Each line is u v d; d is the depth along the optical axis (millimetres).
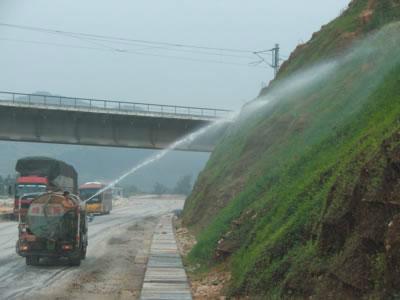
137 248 30406
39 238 22438
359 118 17469
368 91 21344
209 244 21469
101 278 19531
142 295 15359
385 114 14703
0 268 22016
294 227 12969
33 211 22656
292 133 27547
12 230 43438
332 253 10273
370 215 9094
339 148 16375
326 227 10508
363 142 13133
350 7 37281
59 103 54594
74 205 22828
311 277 10516
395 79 17078
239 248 17875
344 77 28500
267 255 13234
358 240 9195
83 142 56375
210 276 17672
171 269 20594
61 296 15953
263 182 22422
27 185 49375
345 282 9039
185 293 15672
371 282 8555
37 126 54969
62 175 52125
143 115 56719
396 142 9031
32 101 54219
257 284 12719
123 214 76688
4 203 103188
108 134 57125
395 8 30406
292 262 11852
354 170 10617
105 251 28859
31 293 16391
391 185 8758
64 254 22562
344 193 10312
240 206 22391
